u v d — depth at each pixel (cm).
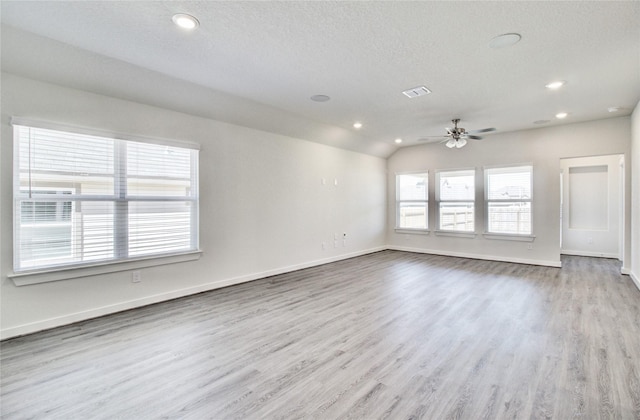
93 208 336
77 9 225
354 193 699
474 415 179
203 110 415
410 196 776
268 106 450
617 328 300
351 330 300
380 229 782
